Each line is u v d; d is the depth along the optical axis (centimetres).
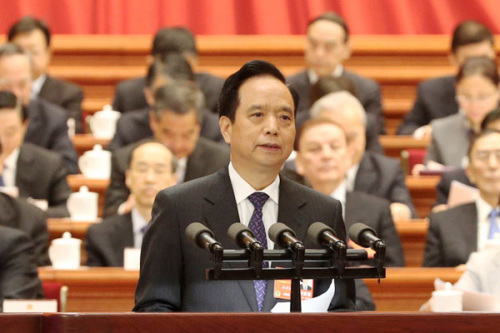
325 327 387
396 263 998
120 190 1123
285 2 1714
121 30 1697
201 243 425
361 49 1639
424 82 1462
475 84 1228
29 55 1332
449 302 706
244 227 430
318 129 988
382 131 1405
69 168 1295
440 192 1152
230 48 1617
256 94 508
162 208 515
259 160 509
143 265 515
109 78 1620
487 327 391
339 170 988
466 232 991
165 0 1698
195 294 504
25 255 852
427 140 1357
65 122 1317
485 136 991
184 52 1354
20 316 384
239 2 1708
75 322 383
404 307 924
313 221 527
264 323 386
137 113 1270
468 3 1716
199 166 1094
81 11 1702
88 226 1039
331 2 1720
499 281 792
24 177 1172
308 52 1401
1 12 1697
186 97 1096
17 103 1154
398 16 1714
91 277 911
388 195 1145
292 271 422
